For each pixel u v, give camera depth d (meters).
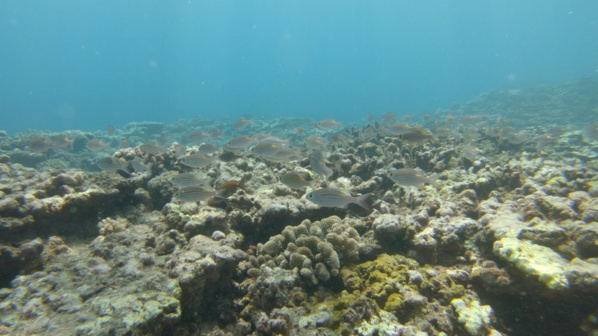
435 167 2.33
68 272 1.12
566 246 1.13
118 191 1.68
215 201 1.59
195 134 2.50
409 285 1.16
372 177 2.03
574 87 8.01
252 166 2.26
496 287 1.14
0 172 1.76
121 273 1.07
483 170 2.04
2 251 1.17
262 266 1.31
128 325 0.85
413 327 1.00
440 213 1.54
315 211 1.59
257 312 1.17
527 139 3.23
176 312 0.95
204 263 1.10
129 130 7.09
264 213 1.49
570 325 1.05
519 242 1.15
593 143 3.25
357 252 1.31
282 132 7.31
